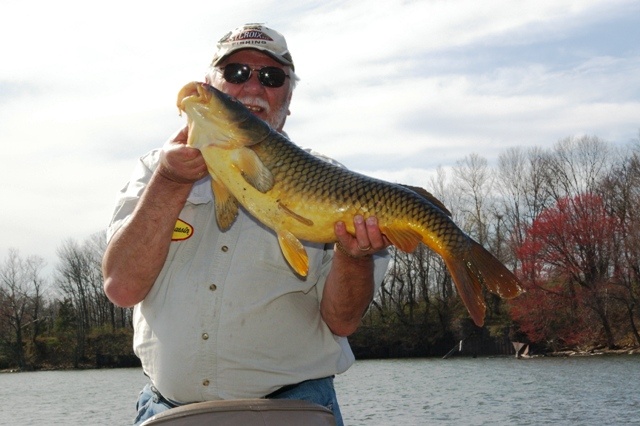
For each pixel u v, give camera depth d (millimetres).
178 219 1464
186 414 1194
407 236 1324
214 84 1636
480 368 13375
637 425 6246
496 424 6641
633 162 18828
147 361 1475
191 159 1299
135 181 1530
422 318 20594
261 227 1447
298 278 1462
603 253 16969
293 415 1220
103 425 7953
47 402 10758
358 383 11141
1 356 24031
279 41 1619
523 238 20062
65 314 25594
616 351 15938
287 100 1673
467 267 1335
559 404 7621
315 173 1318
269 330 1441
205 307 1421
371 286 1427
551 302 17031
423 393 9227
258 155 1303
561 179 21906
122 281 1386
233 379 1429
